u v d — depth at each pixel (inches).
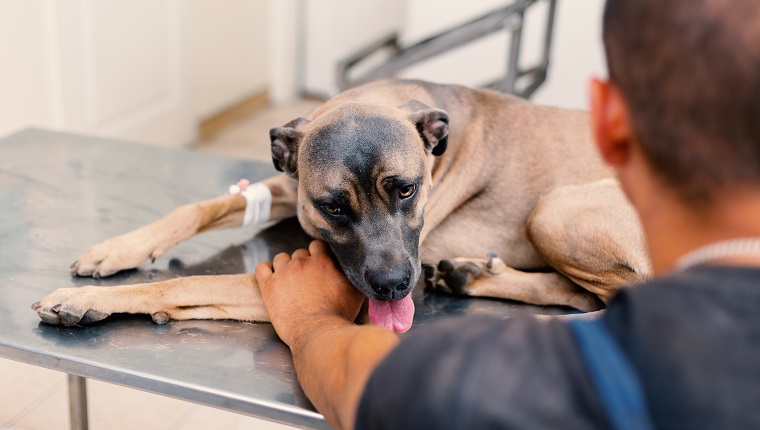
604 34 33.7
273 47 244.4
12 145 113.4
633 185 35.2
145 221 93.4
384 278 71.7
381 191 74.9
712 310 29.8
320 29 249.3
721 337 29.3
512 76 136.9
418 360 33.5
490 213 93.7
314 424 62.4
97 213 94.9
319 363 49.5
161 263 85.4
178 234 84.7
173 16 197.9
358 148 74.2
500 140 93.0
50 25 164.2
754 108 29.4
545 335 33.0
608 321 32.4
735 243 31.2
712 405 28.7
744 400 28.6
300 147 79.1
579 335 32.2
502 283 85.3
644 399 29.7
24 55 160.6
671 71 30.5
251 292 75.3
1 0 152.8
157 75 197.6
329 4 245.8
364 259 73.6
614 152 36.0
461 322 35.3
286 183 93.7
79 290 73.0
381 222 75.2
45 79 166.7
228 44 226.2
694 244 32.7
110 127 186.4
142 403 115.6
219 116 231.3
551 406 30.7
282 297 69.1
